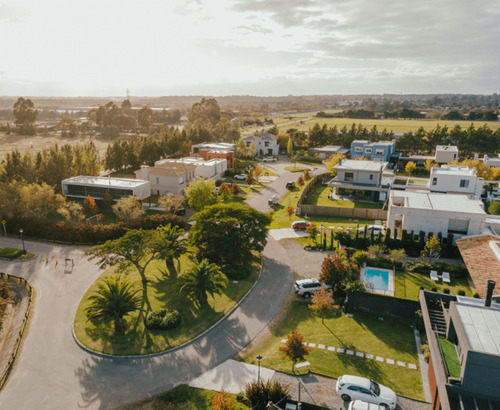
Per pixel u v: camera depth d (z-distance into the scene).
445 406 17.95
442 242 46.19
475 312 22.31
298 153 126.44
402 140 131.38
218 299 38.06
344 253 45.56
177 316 34.28
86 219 61.88
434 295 29.58
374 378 26.72
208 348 30.89
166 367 28.70
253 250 49.47
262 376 27.42
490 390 18.17
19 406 25.14
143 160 101.06
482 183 67.06
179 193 73.19
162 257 38.81
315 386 26.14
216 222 45.06
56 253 49.75
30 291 40.06
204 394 25.78
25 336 32.69
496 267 33.72
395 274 41.53
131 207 60.31
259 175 93.06
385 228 52.25
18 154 75.50
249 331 33.19
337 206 70.38
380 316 35.25
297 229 56.97
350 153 118.56
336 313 35.94
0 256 48.12
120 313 32.53
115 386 26.86
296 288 39.00
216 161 91.12
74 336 32.44
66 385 27.00
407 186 72.25
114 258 39.16
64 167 74.31
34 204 59.62
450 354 22.58
